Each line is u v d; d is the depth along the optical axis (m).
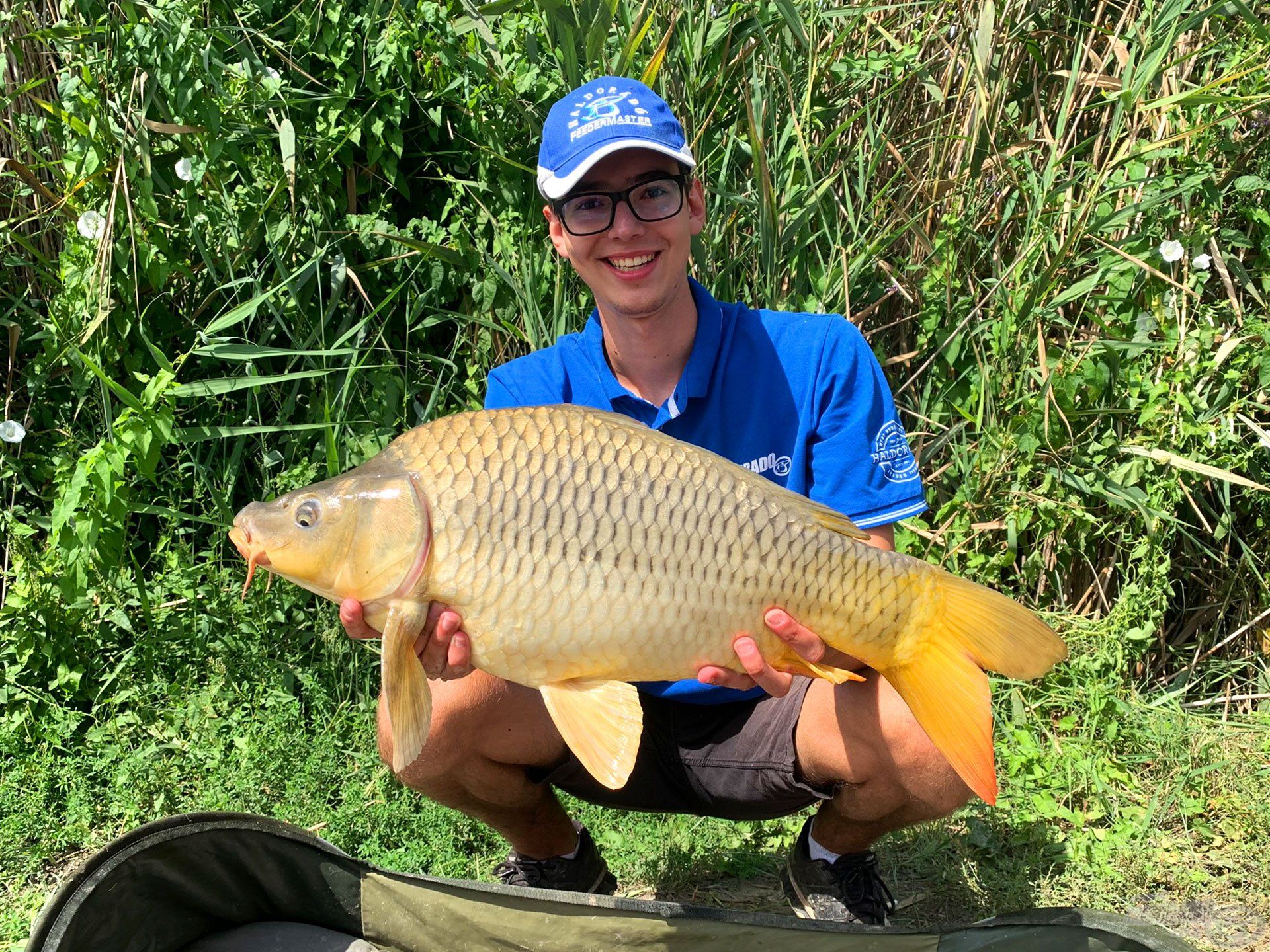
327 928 1.13
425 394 1.94
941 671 0.98
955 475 1.91
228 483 1.78
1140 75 1.78
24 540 1.68
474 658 0.94
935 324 1.89
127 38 1.75
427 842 1.46
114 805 1.50
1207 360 1.84
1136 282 1.88
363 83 1.90
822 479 1.20
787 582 0.94
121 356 1.80
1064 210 1.88
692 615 0.93
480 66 1.89
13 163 1.75
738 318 1.23
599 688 0.94
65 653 1.66
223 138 1.82
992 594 0.97
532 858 1.31
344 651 1.71
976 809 1.52
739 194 1.82
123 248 1.74
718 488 0.94
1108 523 1.83
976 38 1.81
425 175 2.01
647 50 1.78
